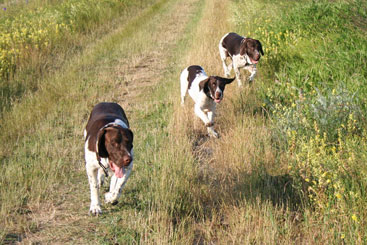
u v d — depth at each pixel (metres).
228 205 4.25
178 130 6.08
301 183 4.15
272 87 7.11
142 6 19.06
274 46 8.39
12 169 4.95
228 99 7.10
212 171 5.09
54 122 6.73
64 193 4.58
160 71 9.84
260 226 3.77
